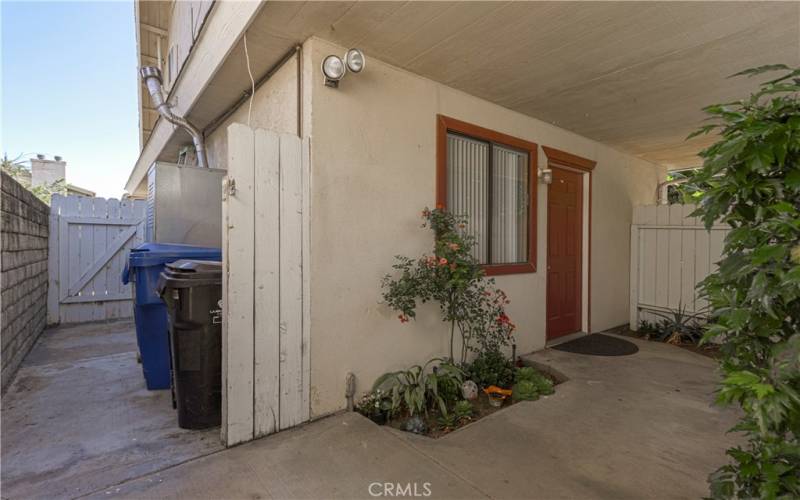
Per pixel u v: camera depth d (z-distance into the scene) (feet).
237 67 11.70
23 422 9.71
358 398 10.83
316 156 9.99
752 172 4.09
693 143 19.84
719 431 9.59
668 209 19.83
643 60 11.27
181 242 13.29
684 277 19.25
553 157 17.10
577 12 8.96
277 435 9.16
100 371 13.48
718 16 9.10
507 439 9.11
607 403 11.22
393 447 8.64
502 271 15.03
